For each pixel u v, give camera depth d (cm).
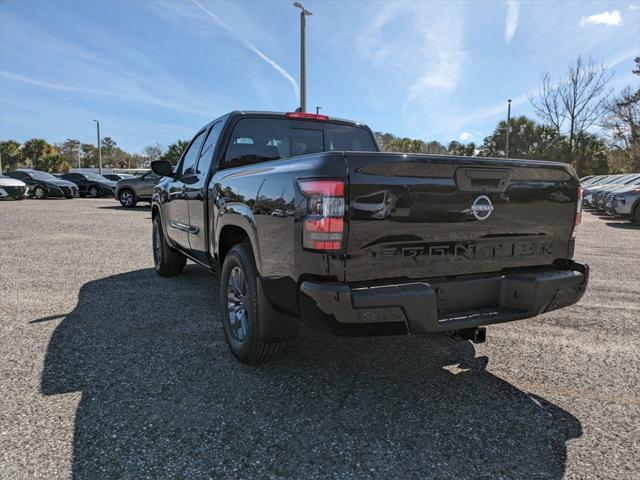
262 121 429
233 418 250
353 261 231
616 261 727
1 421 241
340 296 223
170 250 569
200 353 339
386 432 239
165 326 397
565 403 272
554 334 390
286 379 299
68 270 624
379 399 275
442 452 222
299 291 242
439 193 249
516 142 3728
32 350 338
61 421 242
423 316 236
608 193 1516
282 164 270
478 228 264
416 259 248
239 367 315
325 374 307
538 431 242
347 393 281
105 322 405
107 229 1066
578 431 242
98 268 641
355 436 235
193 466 208
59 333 376
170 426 241
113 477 199
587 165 3484
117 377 296
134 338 367
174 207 510
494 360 335
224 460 213
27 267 638
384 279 241
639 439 235
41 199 2230
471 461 216
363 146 486
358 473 206
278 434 236
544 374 312
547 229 292
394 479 203
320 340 369
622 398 279
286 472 206
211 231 386
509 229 276
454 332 295
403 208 239
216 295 500
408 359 335
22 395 270
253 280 293
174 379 295
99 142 4688
